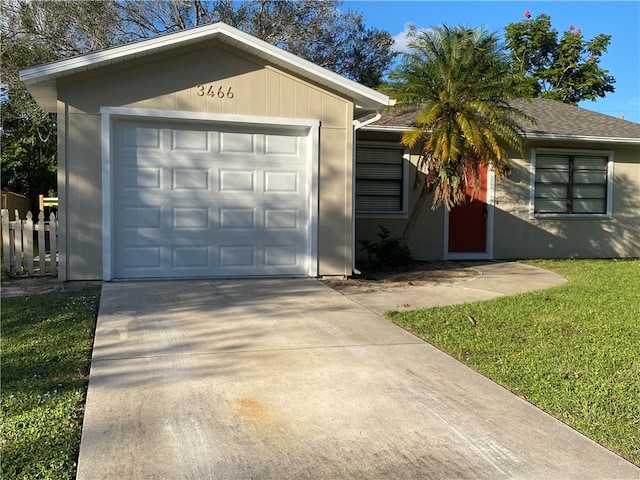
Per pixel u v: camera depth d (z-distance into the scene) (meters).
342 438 3.30
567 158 13.62
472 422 3.55
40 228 8.62
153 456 3.03
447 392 4.05
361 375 4.38
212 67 8.10
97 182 7.75
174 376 4.27
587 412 3.70
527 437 3.35
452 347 5.13
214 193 8.38
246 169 8.50
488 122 10.07
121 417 3.52
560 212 13.64
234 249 8.52
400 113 11.25
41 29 20.41
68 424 3.40
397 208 12.41
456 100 9.66
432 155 10.06
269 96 8.36
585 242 13.84
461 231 12.88
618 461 3.07
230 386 4.09
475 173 9.94
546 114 14.93
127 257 8.09
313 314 6.32
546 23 30.42
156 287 7.59
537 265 11.59
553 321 6.16
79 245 7.77
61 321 5.78
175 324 5.73
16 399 3.77
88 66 7.40
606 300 7.36
